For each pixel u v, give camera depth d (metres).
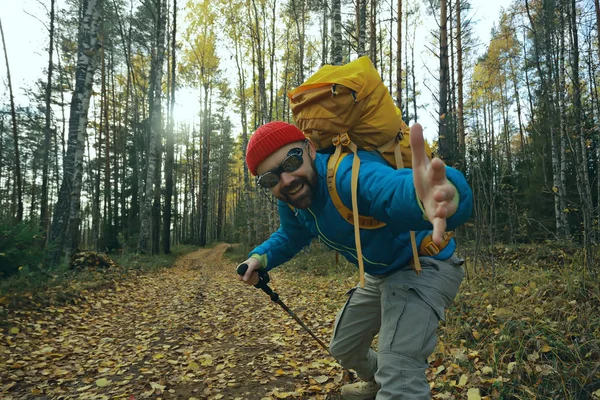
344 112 1.62
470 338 3.62
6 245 6.74
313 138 1.72
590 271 4.23
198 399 3.26
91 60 10.95
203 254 25.19
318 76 1.71
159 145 22.44
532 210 12.05
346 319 2.19
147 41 24.12
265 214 21.12
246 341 4.94
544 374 2.68
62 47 22.33
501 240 9.45
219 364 4.12
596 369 2.60
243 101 22.81
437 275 1.78
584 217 4.69
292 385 3.44
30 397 3.48
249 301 7.73
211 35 25.98
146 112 29.47
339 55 10.95
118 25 22.91
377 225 1.65
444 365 3.25
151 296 8.88
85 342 5.18
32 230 7.07
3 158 27.38
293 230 2.18
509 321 3.47
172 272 14.54
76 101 10.84
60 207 10.50
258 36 18.81
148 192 17.98
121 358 4.50
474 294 4.56
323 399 3.05
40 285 6.88
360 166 1.56
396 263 1.78
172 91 21.39
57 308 6.34
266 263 2.16
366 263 1.81
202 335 5.37
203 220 31.73
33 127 24.12
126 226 25.55
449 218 1.10
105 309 7.09
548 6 12.28
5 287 6.28
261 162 1.67
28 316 5.73
